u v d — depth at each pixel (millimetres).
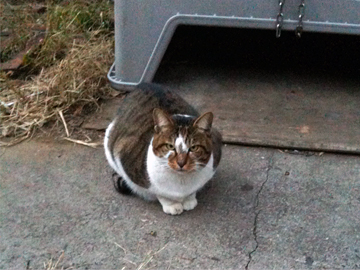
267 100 1726
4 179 1403
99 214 1302
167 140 1184
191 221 1283
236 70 1907
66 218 1291
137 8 1630
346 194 1358
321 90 1787
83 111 1668
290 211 1310
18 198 1345
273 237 1246
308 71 1904
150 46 1679
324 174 1422
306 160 1470
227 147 1517
